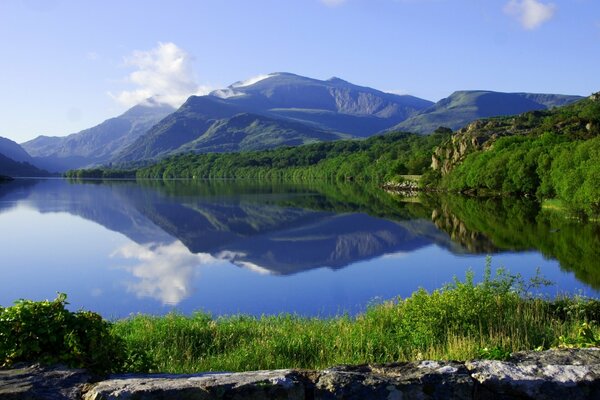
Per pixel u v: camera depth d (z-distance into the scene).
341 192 143.50
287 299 30.98
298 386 5.25
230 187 178.75
